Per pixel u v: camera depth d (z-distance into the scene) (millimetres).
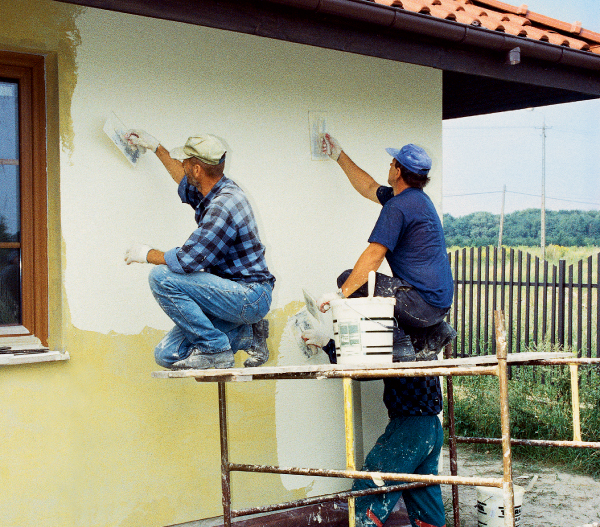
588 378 7449
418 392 4238
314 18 3994
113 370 3869
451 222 69000
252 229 3455
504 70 4871
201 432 4148
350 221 4762
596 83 5398
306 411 4551
